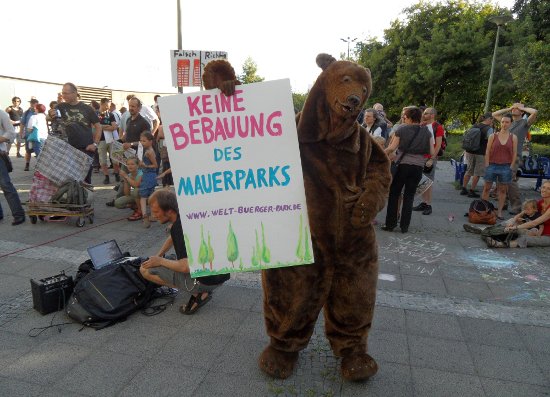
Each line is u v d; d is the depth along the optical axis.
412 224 6.65
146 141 6.07
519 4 20.86
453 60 21.02
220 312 3.65
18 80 14.77
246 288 4.14
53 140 5.98
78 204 6.06
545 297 4.02
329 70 2.27
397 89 23.05
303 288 2.45
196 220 2.38
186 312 3.59
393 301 3.89
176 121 2.31
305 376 2.77
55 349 3.06
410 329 3.39
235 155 2.34
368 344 3.16
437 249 5.42
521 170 9.06
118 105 20.09
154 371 2.82
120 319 3.46
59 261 4.80
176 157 2.33
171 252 5.10
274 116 2.30
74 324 3.42
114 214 7.00
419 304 3.84
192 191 2.36
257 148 2.33
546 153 13.84
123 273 3.62
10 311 3.62
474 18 22.14
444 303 3.87
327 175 2.34
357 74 2.21
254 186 2.36
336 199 2.34
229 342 3.18
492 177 7.04
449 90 22.47
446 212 7.49
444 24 23.19
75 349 3.07
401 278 4.46
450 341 3.22
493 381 2.76
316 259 2.42
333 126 2.30
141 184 6.14
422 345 3.16
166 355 3.00
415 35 23.30
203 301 3.65
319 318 3.51
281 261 2.39
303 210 2.35
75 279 3.75
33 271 4.51
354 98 2.12
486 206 6.55
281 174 2.34
